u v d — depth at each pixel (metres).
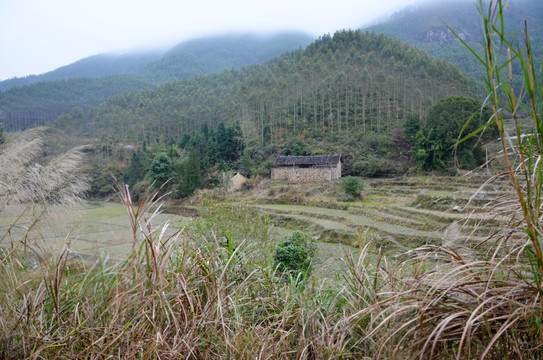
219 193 38.62
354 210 25.47
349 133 59.47
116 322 2.07
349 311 2.59
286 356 2.22
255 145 59.16
